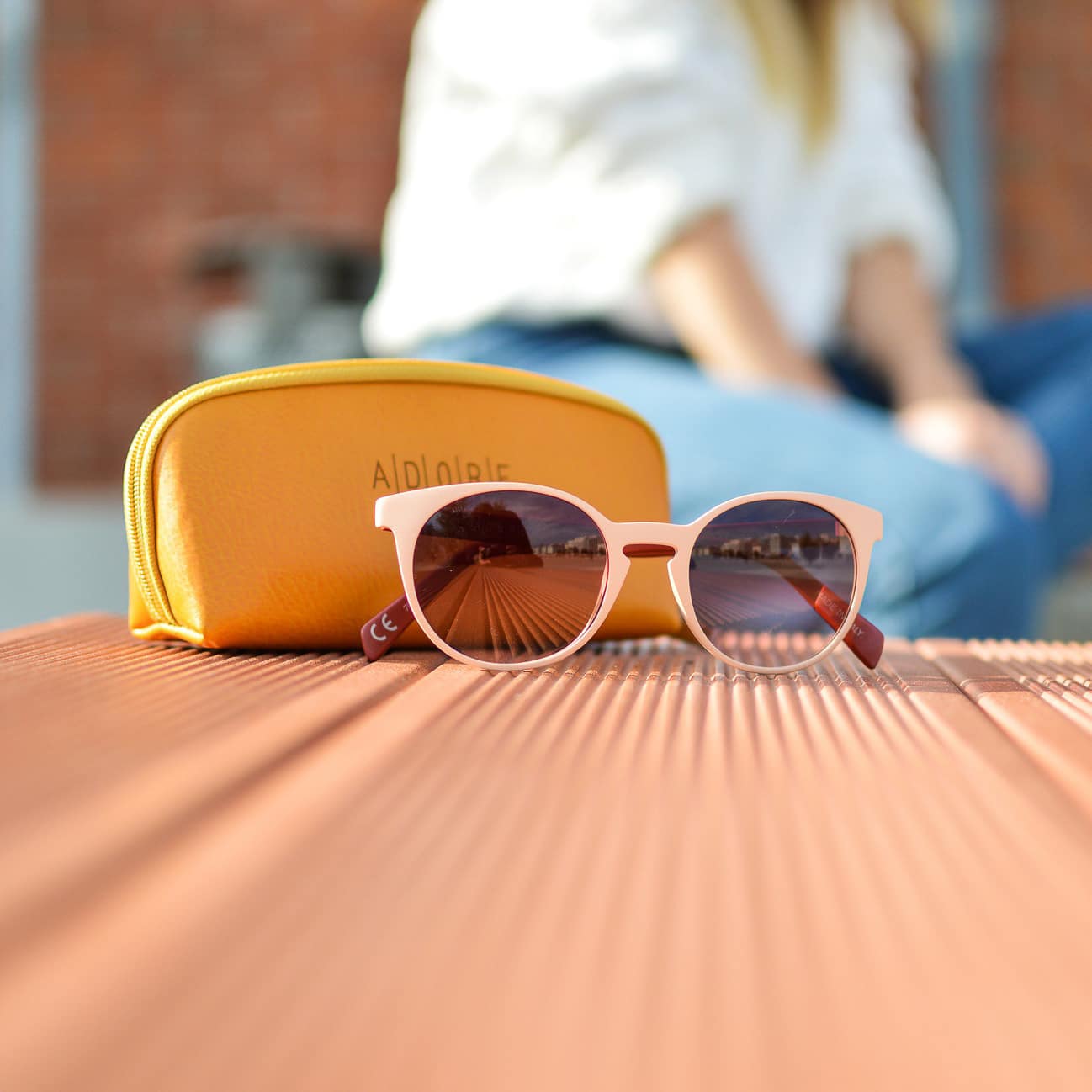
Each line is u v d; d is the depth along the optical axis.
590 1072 0.17
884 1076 0.17
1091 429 0.99
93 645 0.52
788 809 0.34
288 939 0.23
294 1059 0.17
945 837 0.31
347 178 2.83
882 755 0.38
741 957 0.22
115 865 0.26
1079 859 0.29
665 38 0.85
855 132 1.07
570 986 0.21
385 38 2.82
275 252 2.11
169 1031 0.18
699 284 0.82
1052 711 0.42
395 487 0.50
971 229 2.75
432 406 0.51
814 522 0.50
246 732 0.37
